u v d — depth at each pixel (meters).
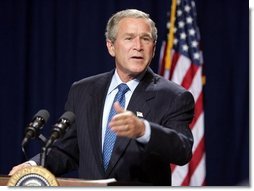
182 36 6.45
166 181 3.36
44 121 2.96
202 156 6.22
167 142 2.93
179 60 6.36
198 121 6.25
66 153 3.55
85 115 3.47
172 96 3.38
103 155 3.33
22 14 6.97
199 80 6.32
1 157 6.93
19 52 6.96
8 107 6.98
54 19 6.99
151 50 3.37
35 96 6.93
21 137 6.90
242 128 6.78
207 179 6.72
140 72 3.38
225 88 6.81
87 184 2.57
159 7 6.86
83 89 3.62
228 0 6.87
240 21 6.85
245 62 6.82
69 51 6.96
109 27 3.50
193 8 6.53
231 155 6.76
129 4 6.90
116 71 3.54
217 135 6.78
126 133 2.66
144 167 3.27
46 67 6.96
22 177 2.56
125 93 3.45
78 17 6.99
